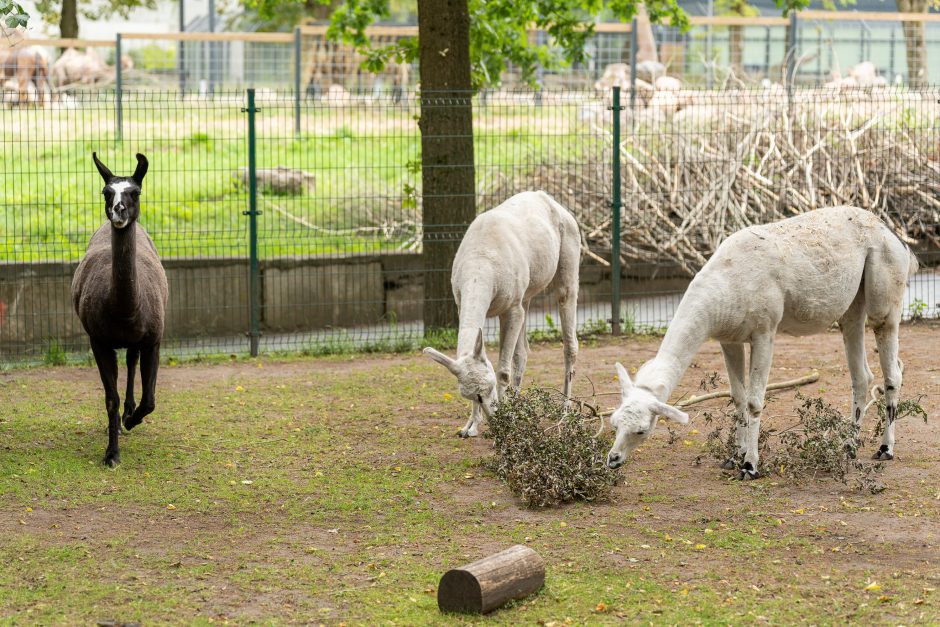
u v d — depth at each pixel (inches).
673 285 584.7
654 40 1003.3
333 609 196.5
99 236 327.6
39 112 784.3
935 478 270.2
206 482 276.4
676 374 257.3
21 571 215.0
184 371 417.1
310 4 1312.7
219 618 192.5
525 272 319.9
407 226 601.0
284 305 503.2
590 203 589.9
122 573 214.5
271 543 232.7
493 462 281.9
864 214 284.2
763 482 270.8
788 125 600.7
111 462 288.0
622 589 204.1
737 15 1208.8
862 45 985.5
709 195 578.9
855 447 277.1
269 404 359.6
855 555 220.1
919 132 660.7
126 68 994.7
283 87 964.0
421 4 471.5
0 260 471.8
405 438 318.3
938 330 475.8
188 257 486.6
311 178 637.3
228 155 612.1
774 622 187.9
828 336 467.5
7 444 308.0
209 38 916.6
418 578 211.6
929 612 189.9
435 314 473.1
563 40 613.0
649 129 623.5
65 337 466.3
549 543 230.2
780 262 267.1
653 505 255.1
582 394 371.6
